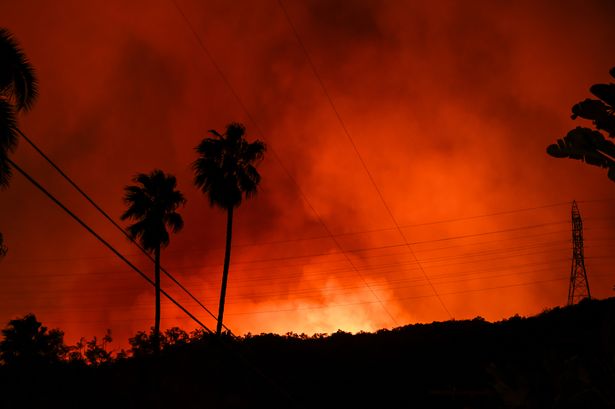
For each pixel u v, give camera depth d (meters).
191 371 39.50
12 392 35.44
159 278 38.34
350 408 33.12
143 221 38.47
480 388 30.64
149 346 49.00
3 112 19.88
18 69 20.83
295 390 37.25
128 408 33.12
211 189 38.44
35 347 42.38
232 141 39.38
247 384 38.16
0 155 9.75
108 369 41.97
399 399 33.31
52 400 33.78
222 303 37.50
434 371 37.44
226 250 38.28
